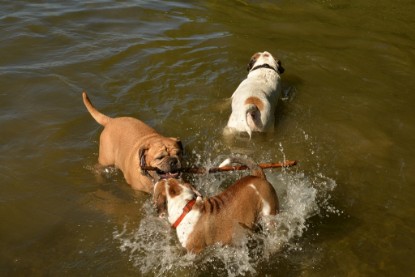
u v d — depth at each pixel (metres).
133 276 3.29
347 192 3.79
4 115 4.40
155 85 4.81
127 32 5.60
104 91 4.72
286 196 3.72
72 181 3.90
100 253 3.41
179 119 4.43
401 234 3.49
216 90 4.79
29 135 4.24
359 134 4.30
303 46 5.54
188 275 3.29
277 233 3.42
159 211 3.46
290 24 6.02
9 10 5.87
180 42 5.49
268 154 4.13
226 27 5.85
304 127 4.39
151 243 3.47
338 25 6.03
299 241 3.45
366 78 5.02
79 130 4.32
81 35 5.49
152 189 3.73
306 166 4.01
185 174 3.92
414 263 3.33
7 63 5.00
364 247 3.41
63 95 4.65
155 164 3.64
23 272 3.30
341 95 4.76
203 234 3.29
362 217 3.60
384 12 6.42
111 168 4.01
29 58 5.09
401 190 3.80
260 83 4.57
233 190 3.37
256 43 5.55
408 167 3.99
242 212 3.30
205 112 4.52
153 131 3.96
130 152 3.84
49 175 3.93
